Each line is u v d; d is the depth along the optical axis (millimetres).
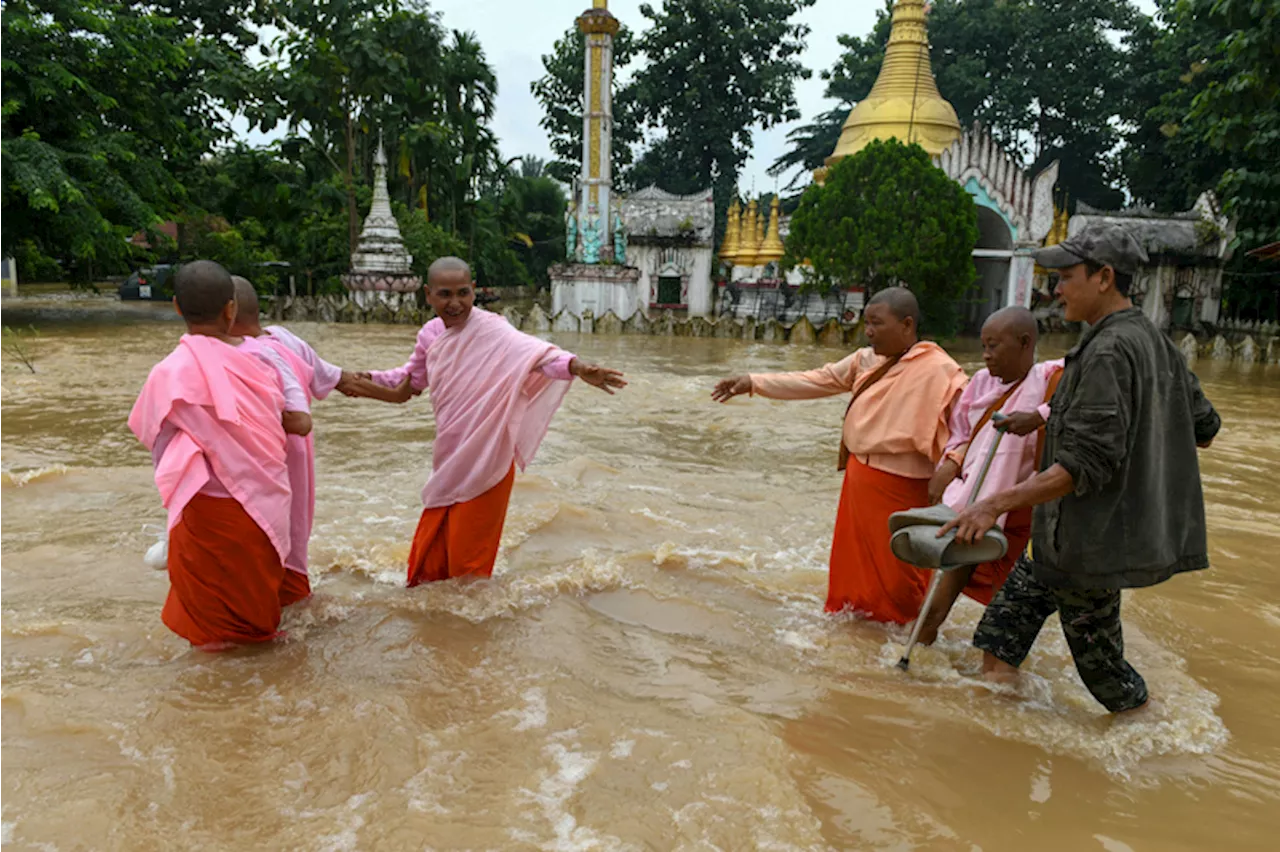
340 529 5949
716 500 7109
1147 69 44062
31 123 24359
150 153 28688
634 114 49531
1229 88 21312
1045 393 4070
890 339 4531
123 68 26078
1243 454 10055
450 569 4887
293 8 34281
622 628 4434
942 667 4062
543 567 5262
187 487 3846
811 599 4957
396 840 2639
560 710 3480
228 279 4109
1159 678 3984
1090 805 3000
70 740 3174
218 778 2957
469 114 45219
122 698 3498
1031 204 31094
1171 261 34844
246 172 35156
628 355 21000
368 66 33375
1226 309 37531
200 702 3484
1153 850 2764
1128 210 35594
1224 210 27391
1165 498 3324
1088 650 3508
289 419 4277
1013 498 3326
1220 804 3031
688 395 13250
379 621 4375
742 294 34969
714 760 3125
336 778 2975
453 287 4758
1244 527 6711
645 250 35062
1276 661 4258
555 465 8023
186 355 3973
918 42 35750
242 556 3953
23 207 23969
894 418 4480
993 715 3596
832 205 25062
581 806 2836
